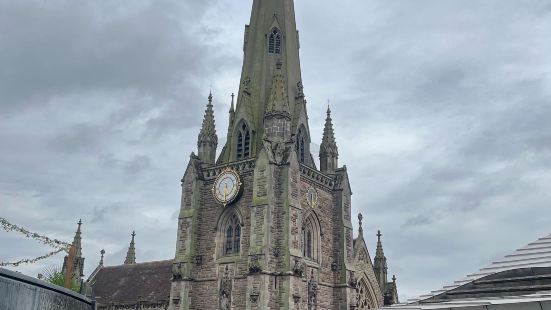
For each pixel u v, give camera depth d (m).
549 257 22.72
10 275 11.41
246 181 59.72
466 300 19.55
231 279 56.81
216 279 58.00
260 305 52.41
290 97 67.00
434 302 21.45
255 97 66.81
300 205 58.16
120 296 74.44
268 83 67.25
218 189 60.59
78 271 79.31
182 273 58.81
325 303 59.78
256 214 56.19
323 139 69.38
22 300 12.03
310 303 57.31
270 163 57.44
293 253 55.12
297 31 73.31
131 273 78.81
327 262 61.91
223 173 60.75
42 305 13.09
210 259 59.34
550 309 16.12
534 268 22.00
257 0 73.38
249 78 68.62
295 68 70.00
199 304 58.31
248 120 64.69
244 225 58.09
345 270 61.81
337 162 68.62
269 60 68.56
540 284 21.25
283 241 55.44
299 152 65.19
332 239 63.81
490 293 21.88
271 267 54.19
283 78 63.53
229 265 57.53
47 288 13.40
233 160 63.84
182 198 62.69
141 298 71.56
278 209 56.88
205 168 63.53
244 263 56.56
